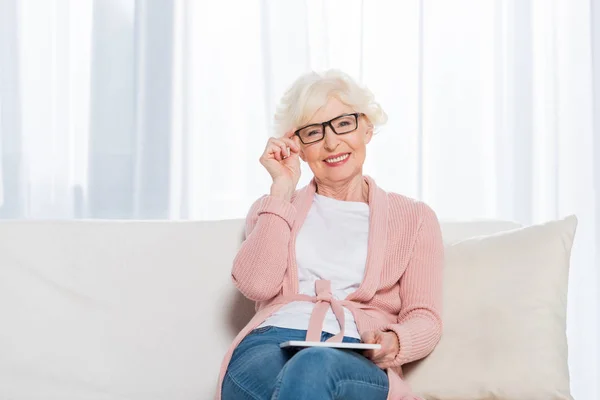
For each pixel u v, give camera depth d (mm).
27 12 2670
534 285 1827
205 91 2732
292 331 1721
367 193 1984
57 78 2672
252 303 2016
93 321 1936
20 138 2656
